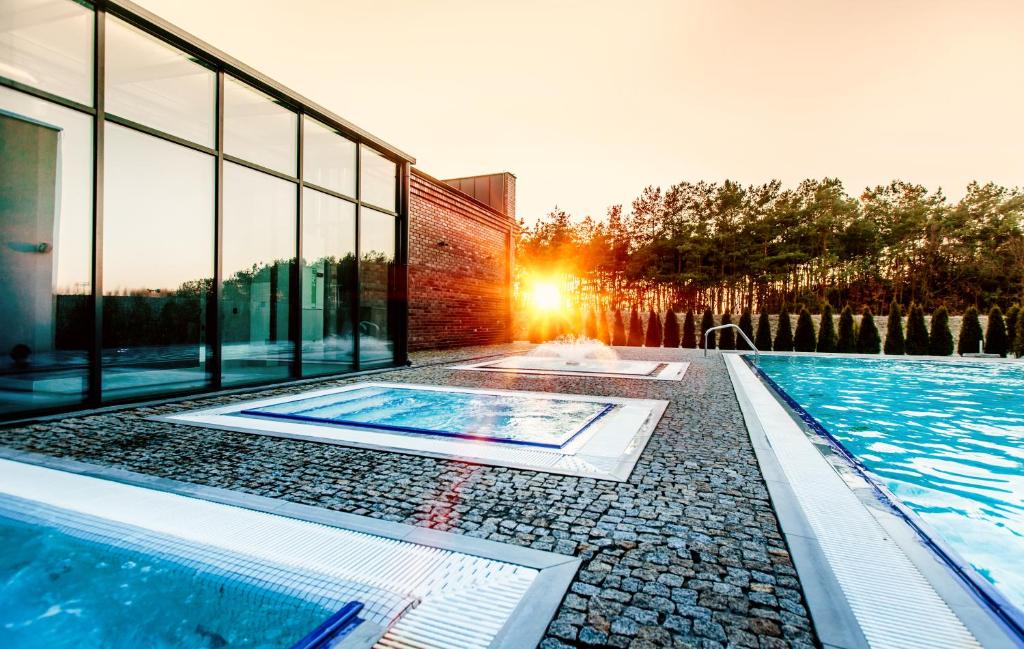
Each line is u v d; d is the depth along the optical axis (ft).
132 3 14.74
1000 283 88.28
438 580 5.31
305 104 21.15
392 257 28.22
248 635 4.86
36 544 6.52
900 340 43.32
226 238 18.47
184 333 17.20
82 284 14.42
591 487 8.43
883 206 99.30
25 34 13.38
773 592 5.11
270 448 10.81
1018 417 19.16
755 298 102.78
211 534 6.40
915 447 14.75
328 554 5.90
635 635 4.36
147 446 10.87
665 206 102.73
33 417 13.42
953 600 4.85
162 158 16.30
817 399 23.09
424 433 12.30
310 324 22.61
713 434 12.37
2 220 13.41
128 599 5.43
